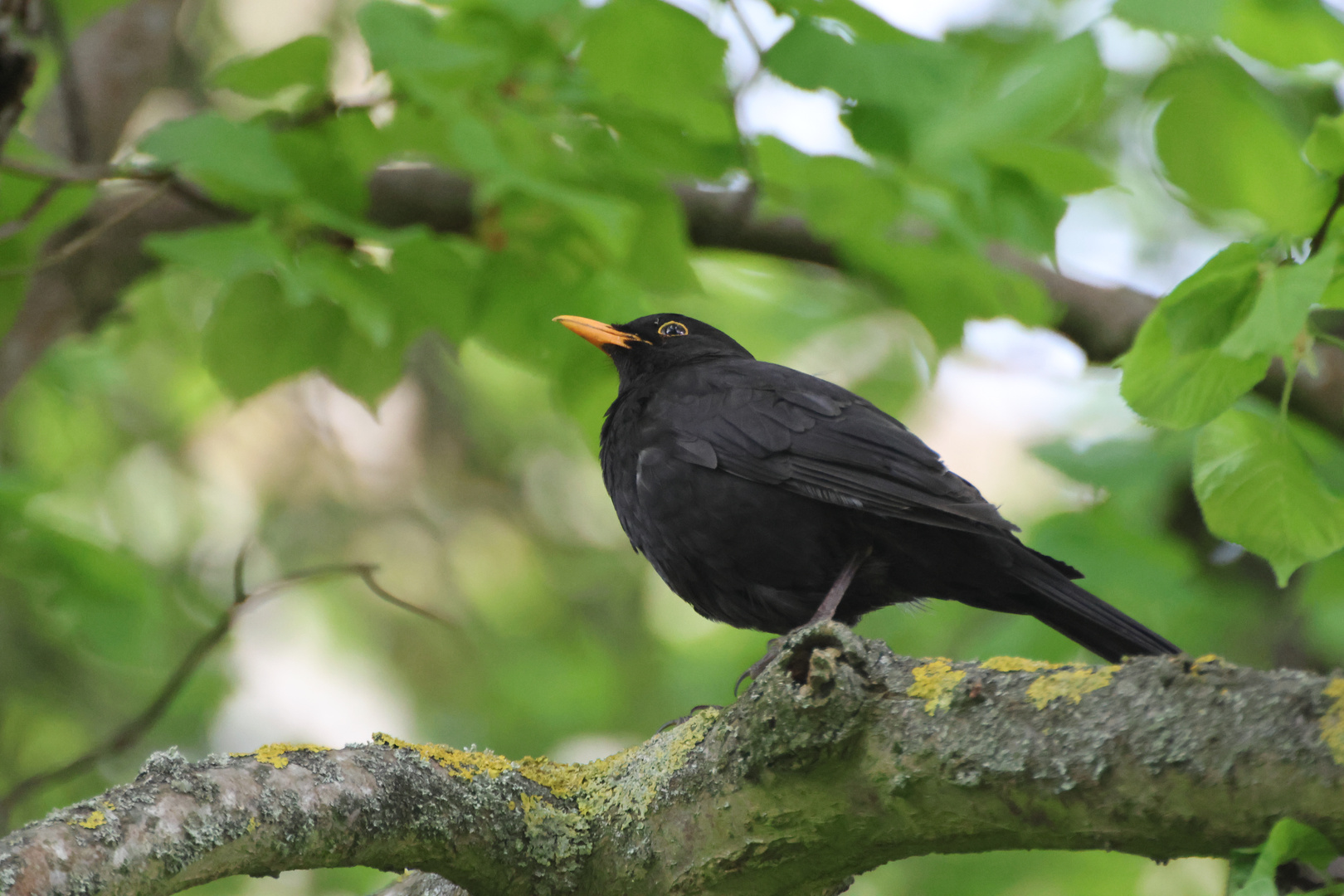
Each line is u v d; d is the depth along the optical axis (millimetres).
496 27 8867
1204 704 4660
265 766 5434
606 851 6043
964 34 10297
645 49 8344
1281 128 6211
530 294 9695
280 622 18438
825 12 7754
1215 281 5832
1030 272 11844
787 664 5477
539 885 6047
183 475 17922
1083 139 13773
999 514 7441
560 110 9305
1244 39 5879
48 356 13242
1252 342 5418
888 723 5262
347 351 9648
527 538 19844
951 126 6953
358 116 9195
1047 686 5023
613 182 9312
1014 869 13750
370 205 10703
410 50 7848
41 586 11578
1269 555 6152
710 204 11648
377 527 19016
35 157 8688
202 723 16781
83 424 16453
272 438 18688
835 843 5551
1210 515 6176
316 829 5398
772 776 5562
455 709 18828
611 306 9672
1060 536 11836
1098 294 12078
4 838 4789
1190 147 6430
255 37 15547
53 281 10914
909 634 13836
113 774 15648
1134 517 12039
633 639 19812
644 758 6172
